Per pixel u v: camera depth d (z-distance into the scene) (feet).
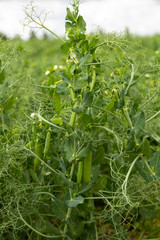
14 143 5.88
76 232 6.41
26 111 7.45
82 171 5.57
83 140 5.73
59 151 6.25
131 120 5.97
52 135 5.84
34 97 6.74
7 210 5.69
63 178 5.44
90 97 5.23
